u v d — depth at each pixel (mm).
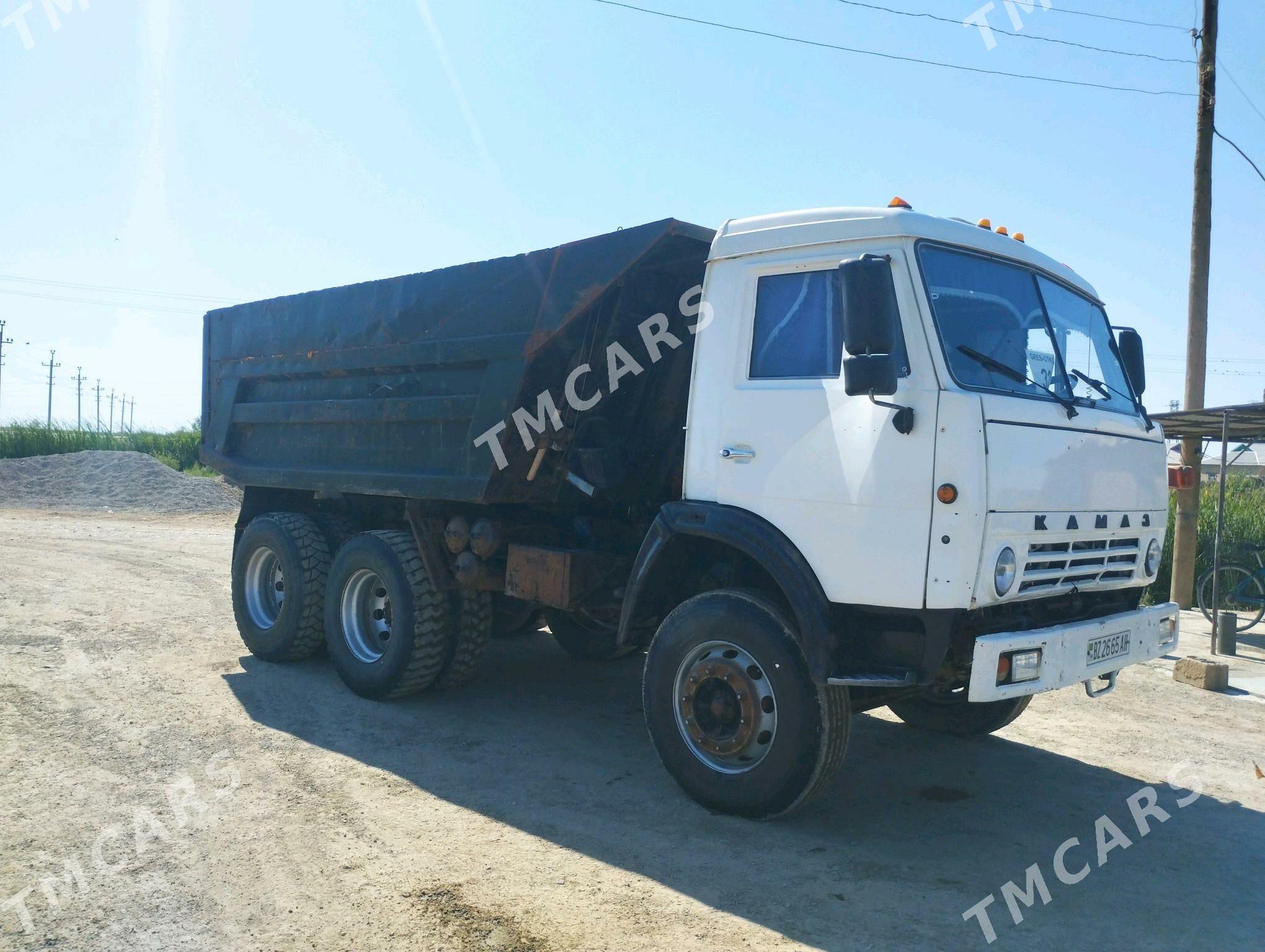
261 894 3730
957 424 4020
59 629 8531
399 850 4188
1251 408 8602
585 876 3973
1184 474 7059
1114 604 5051
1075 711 7023
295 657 7613
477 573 6188
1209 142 12102
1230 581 10625
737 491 4684
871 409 4219
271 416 8016
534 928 3510
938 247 4445
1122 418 5082
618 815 4668
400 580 6418
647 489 6172
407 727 6082
